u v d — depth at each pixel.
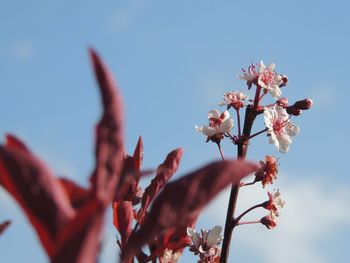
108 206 0.22
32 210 0.23
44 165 0.23
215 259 0.45
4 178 0.23
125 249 0.25
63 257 0.22
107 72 0.22
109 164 0.23
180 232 0.36
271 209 0.47
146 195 0.36
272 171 0.48
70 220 0.23
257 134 0.47
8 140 0.26
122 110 0.23
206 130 0.48
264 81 0.48
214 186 0.25
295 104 0.49
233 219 0.45
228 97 0.49
